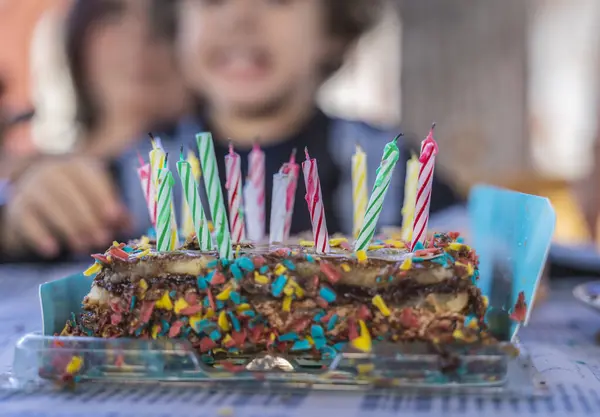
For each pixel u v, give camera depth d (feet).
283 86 2.47
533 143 3.95
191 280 1.04
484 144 3.88
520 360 0.97
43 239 2.12
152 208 1.20
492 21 3.83
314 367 1.02
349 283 1.03
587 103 3.93
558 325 1.35
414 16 3.84
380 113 3.85
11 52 3.23
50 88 3.28
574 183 3.64
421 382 0.96
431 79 3.86
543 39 3.95
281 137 2.52
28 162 2.42
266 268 1.03
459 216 1.96
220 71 2.46
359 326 1.01
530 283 1.03
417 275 1.01
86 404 0.93
